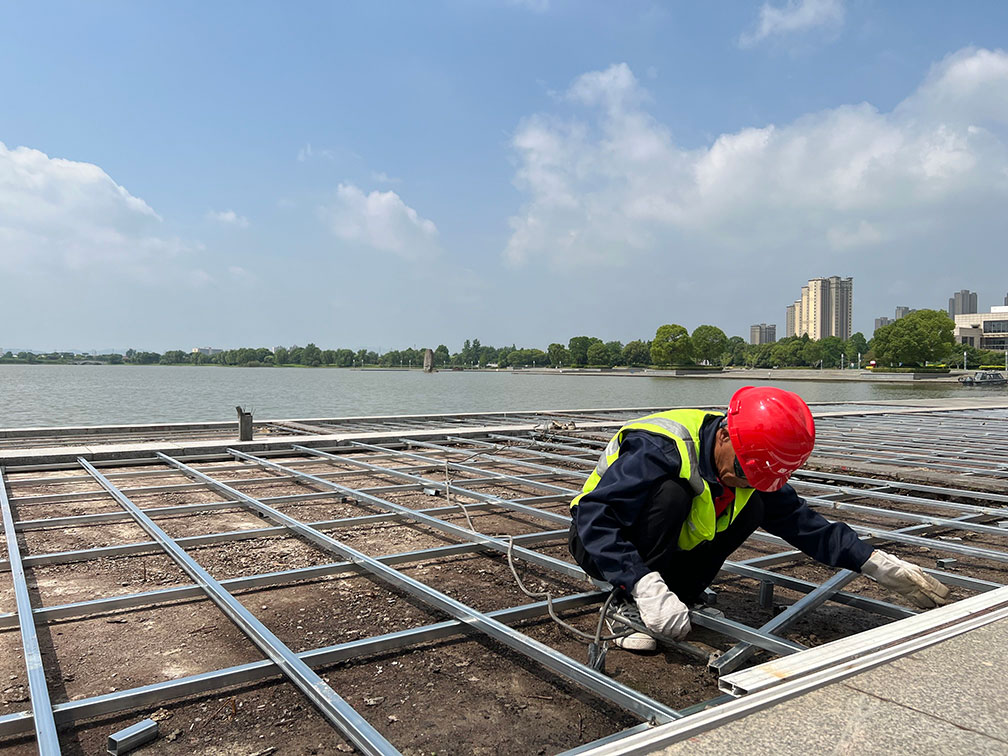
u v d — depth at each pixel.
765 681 1.98
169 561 4.29
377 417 13.11
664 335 112.81
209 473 7.45
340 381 86.06
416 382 82.50
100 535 4.93
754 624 3.23
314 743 2.25
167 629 3.22
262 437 10.51
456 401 38.91
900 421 13.35
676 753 1.64
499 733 2.31
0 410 32.09
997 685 2.00
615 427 11.15
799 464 2.55
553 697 2.57
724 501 2.80
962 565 4.32
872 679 2.04
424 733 2.30
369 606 3.49
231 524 5.25
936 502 5.35
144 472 7.33
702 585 3.04
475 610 3.25
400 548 4.57
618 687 2.26
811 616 3.37
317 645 3.00
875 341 89.88
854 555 2.95
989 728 1.75
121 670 2.78
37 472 7.64
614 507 2.69
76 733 2.29
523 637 2.70
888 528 5.27
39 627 3.22
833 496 6.10
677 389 60.19
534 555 3.80
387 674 2.73
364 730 2.03
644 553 2.77
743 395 2.69
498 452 9.24
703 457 2.71
